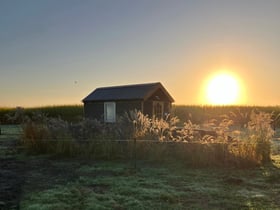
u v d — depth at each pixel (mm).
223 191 6148
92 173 7820
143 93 19062
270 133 9898
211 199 5633
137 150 9883
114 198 5605
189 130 10414
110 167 8586
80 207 5066
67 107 31578
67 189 6180
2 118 28000
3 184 6668
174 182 6887
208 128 13359
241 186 6582
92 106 21609
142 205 5219
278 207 5168
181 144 9625
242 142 9391
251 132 10062
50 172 7973
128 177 7332
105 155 9969
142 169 8305
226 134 9984
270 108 32594
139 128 11047
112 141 10328
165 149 9734
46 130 11547
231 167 8547
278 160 9680
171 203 5387
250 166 8641
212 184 6742
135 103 19094
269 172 7945
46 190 6137
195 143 9234
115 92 21016
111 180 6980
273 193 6039
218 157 8922
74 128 11945
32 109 30172
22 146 12312
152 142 9945
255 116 10984
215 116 31906
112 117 20172
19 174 7730
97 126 11758
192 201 5520
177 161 9227
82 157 10195
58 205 5152
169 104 20516
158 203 5367
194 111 32719
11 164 9156
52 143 10992
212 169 8336
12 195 5816
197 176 7516
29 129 11688
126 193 5941
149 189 6230
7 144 13445
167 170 8188
